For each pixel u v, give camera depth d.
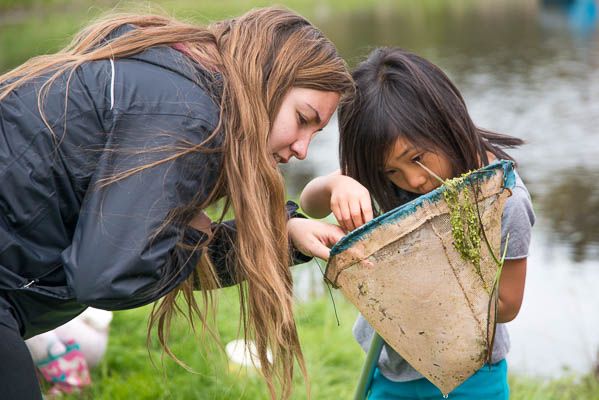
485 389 2.98
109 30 2.51
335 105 2.60
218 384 4.11
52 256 2.34
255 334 2.62
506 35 19.52
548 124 11.27
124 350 4.45
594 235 7.57
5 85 2.38
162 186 2.21
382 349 3.07
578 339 5.52
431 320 2.47
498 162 2.38
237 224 2.45
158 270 2.23
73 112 2.28
